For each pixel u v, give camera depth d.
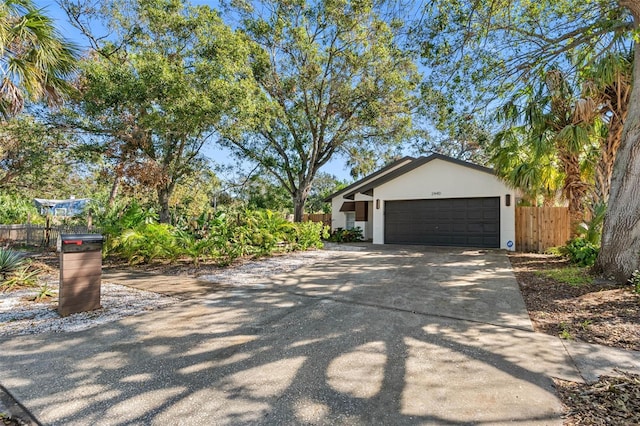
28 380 2.64
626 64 7.24
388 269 7.73
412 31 7.15
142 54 11.23
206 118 10.62
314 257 9.85
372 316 4.25
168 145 13.34
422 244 13.42
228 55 11.18
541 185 10.22
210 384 2.58
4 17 5.81
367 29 14.18
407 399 2.36
